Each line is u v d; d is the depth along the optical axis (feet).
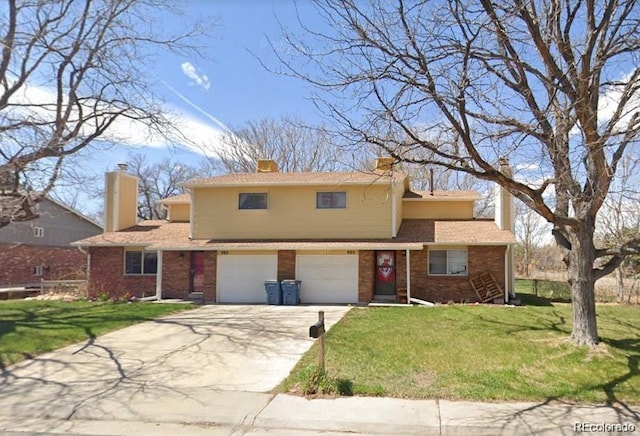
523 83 27.66
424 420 18.34
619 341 31.37
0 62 43.50
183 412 19.61
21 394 22.20
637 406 19.81
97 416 19.52
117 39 49.37
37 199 49.14
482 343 30.99
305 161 110.22
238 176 68.49
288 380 23.57
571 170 27.07
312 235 62.34
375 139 25.99
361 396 21.25
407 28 24.23
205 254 62.49
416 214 72.08
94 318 44.86
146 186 149.69
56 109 48.21
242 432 17.95
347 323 40.32
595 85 25.88
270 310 51.98
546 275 110.73
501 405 20.01
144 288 66.80
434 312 46.91
